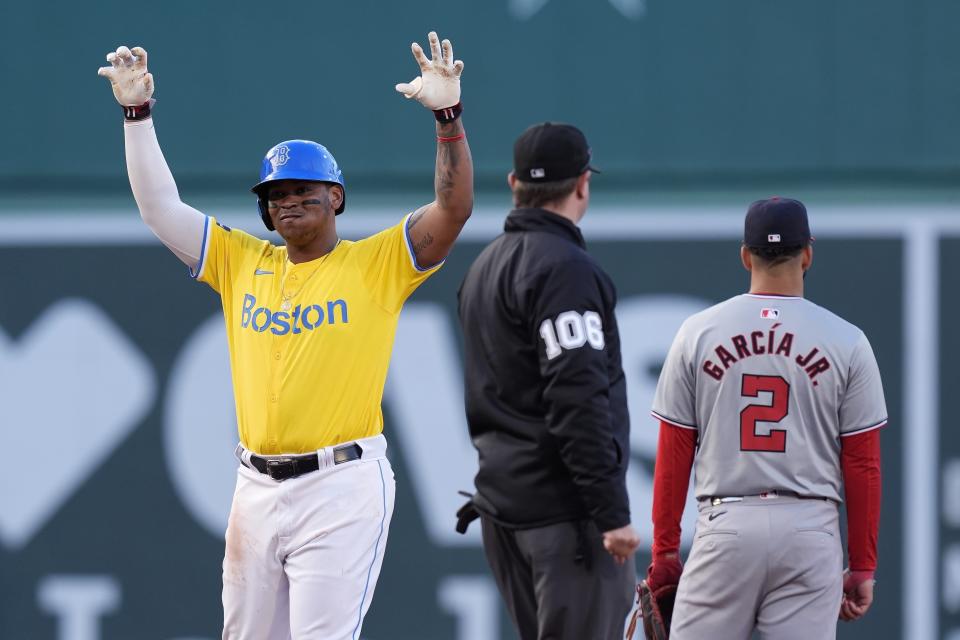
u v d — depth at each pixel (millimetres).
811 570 13609
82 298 29906
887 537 29016
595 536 13359
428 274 14406
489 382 13672
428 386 29359
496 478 13609
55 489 29531
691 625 14047
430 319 29500
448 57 13609
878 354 29438
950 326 29344
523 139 13734
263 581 14211
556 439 13031
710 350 13930
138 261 29969
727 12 29984
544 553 13359
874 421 13688
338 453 13898
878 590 28891
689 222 29719
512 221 13766
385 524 14219
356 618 14000
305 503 13867
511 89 29984
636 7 29984
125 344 29797
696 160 29875
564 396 12711
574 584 13320
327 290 13992
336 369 13859
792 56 29906
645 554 28500
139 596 29375
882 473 29156
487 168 29844
